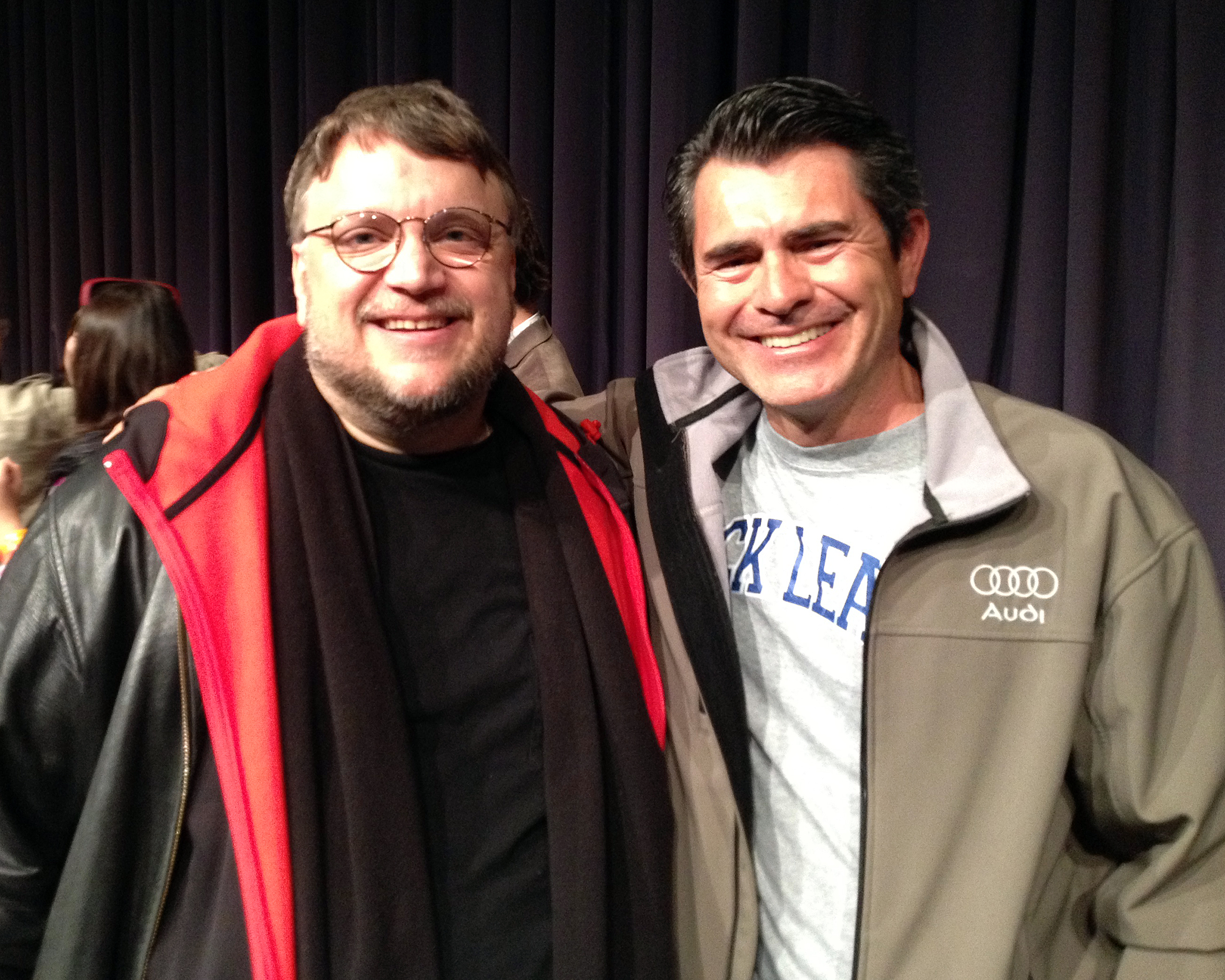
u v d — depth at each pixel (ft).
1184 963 2.92
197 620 2.66
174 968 2.64
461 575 3.18
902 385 3.43
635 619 3.46
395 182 2.88
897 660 3.13
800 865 3.25
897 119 6.65
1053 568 3.10
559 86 8.04
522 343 5.46
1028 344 6.39
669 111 7.33
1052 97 6.18
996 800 3.03
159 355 5.70
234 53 10.30
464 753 3.03
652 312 7.61
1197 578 3.11
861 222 3.09
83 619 2.71
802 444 3.46
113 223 11.91
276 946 2.55
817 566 3.33
